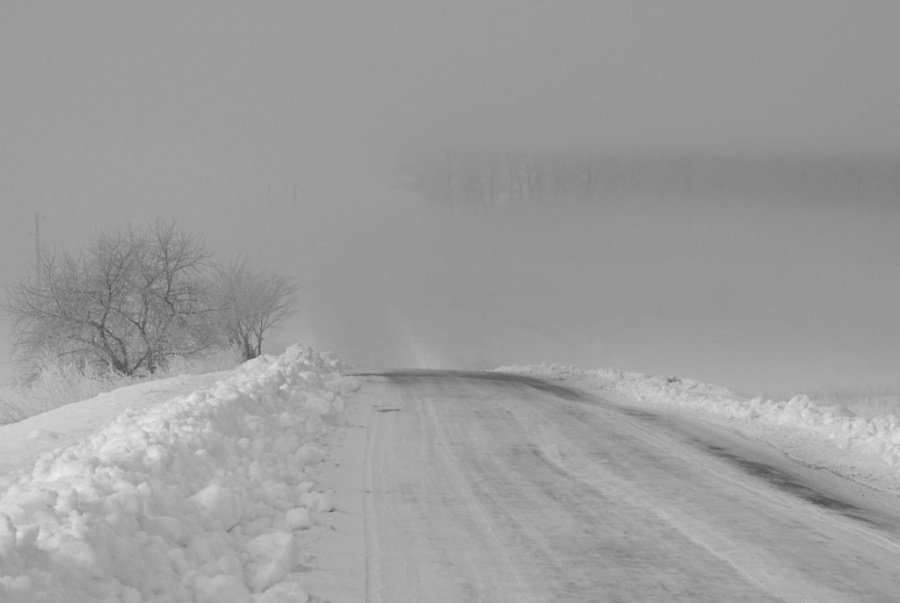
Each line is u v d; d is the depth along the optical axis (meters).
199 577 7.11
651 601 7.90
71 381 28.23
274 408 17.09
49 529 6.69
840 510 11.82
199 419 12.91
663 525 10.71
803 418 20.64
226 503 8.98
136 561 6.95
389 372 37.56
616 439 17.80
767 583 8.45
